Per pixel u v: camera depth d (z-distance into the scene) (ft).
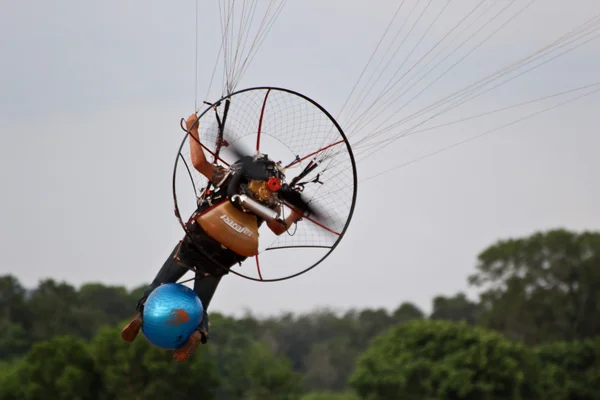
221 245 91.20
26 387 324.60
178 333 89.04
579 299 538.88
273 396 368.48
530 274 547.49
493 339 391.24
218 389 383.65
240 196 89.40
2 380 333.83
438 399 378.73
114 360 318.04
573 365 439.63
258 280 93.30
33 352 330.34
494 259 555.69
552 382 414.41
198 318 89.86
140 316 91.45
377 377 388.37
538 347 477.77
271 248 93.71
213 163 92.43
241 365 385.50
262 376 370.53
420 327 406.21
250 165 90.99
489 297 562.66
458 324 412.57
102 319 554.46
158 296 90.02
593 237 548.31
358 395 396.98
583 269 534.37
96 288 579.48
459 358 387.34
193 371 312.50
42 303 538.06
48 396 319.68
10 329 505.66
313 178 92.43
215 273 93.71
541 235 551.18
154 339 89.56
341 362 639.76
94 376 320.91
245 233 90.38
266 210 89.40
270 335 643.04
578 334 538.06
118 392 314.14
